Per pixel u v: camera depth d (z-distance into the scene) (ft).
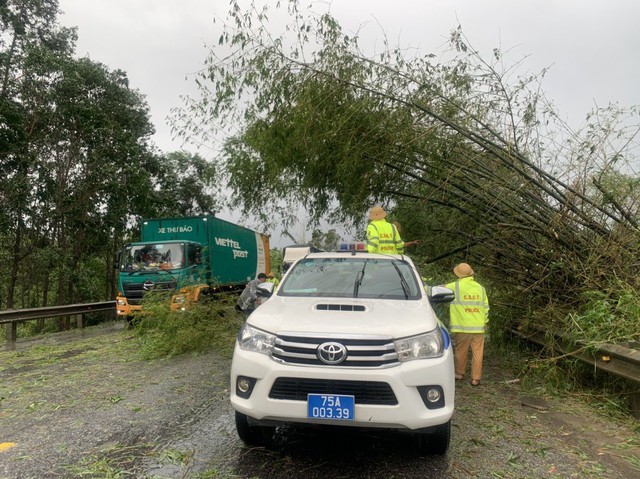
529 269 23.18
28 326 77.41
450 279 28.40
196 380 21.17
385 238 20.54
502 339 26.05
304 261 17.04
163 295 34.40
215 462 11.86
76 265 75.87
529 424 15.12
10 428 14.92
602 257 21.07
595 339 17.67
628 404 16.42
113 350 30.94
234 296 35.65
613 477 11.28
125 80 75.66
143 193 76.74
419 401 10.71
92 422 15.24
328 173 25.71
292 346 11.05
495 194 22.57
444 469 11.57
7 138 59.62
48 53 61.46
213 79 24.47
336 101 22.72
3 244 68.33
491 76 24.00
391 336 11.03
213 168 38.88
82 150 72.74
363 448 12.84
